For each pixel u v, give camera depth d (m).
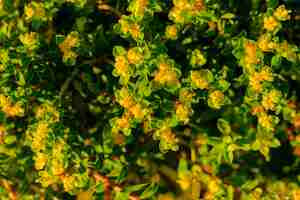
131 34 0.61
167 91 0.63
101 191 0.65
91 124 0.73
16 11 0.68
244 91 0.69
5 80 0.64
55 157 0.62
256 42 0.60
